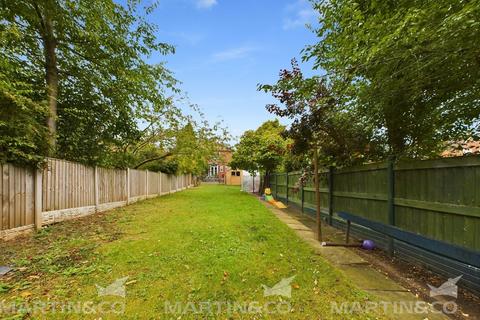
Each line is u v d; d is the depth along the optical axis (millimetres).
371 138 5586
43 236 5488
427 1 2738
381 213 4770
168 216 8180
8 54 6793
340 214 5316
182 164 17812
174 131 15070
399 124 4977
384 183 4664
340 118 5328
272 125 22203
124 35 9055
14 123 5535
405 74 3668
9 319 2318
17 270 3549
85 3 7348
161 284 3082
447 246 2504
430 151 4801
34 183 6109
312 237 5707
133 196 12641
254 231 5992
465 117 4391
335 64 4309
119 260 3906
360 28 3598
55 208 6930
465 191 2996
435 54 3078
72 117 9211
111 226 6551
